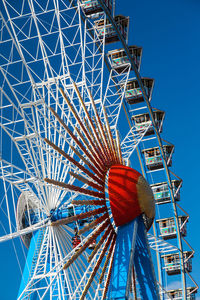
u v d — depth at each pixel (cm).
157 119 4325
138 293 2358
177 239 4188
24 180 2833
